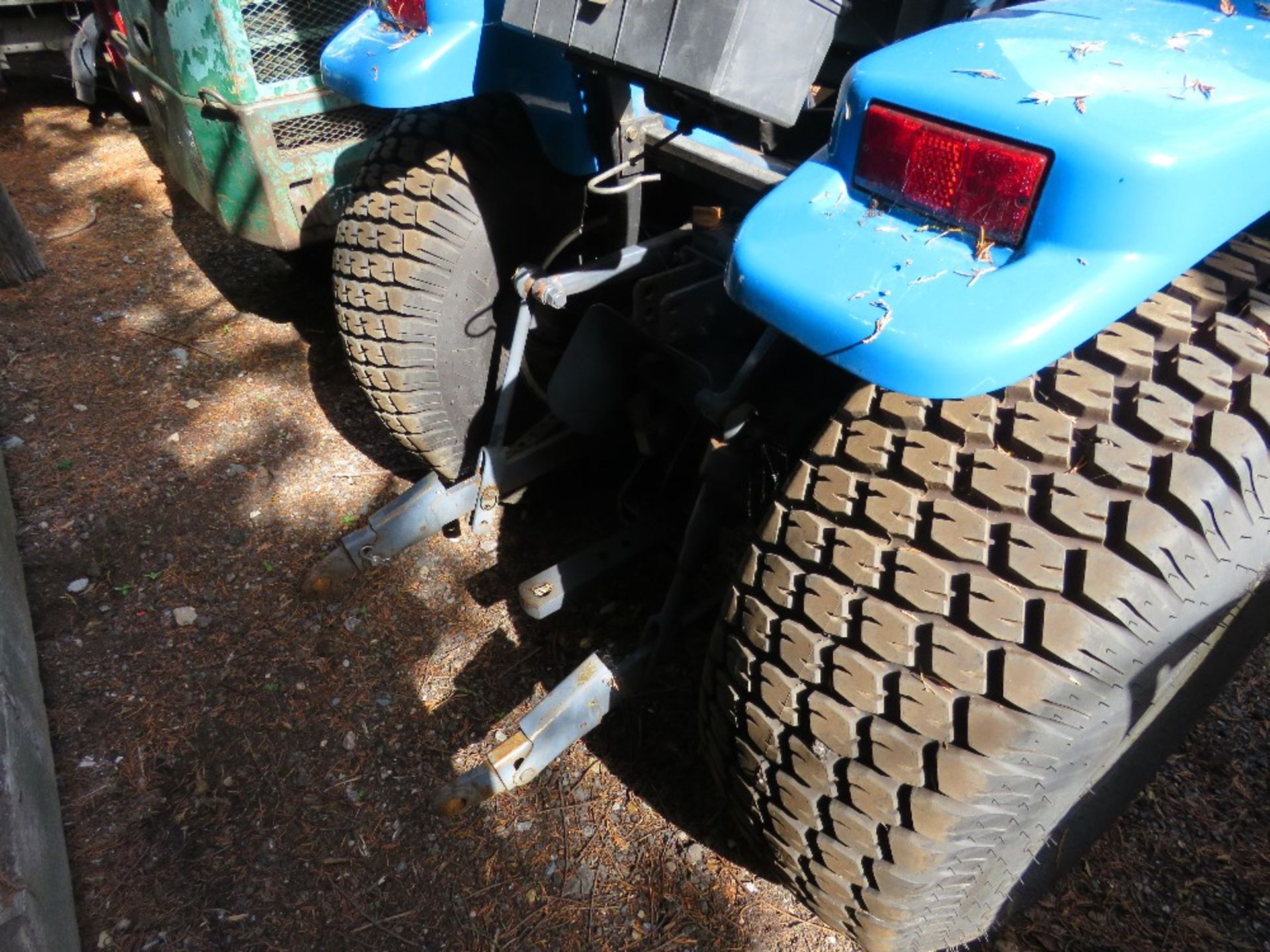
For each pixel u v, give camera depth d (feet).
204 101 10.56
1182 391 4.04
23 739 6.62
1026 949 5.89
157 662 7.88
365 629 8.16
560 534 9.13
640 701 7.52
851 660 4.23
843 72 7.23
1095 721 4.05
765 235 4.36
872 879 4.69
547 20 5.50
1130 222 3.63
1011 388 4.22
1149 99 3.79
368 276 7.85
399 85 6.46
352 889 6.31
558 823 6.68
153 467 10.03
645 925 6.08
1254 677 7.79
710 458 5.86
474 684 7.68
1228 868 6.37
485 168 7.79
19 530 9.16
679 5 4.73
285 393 11.29
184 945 6.02
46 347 12.09
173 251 14.73
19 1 19.44
